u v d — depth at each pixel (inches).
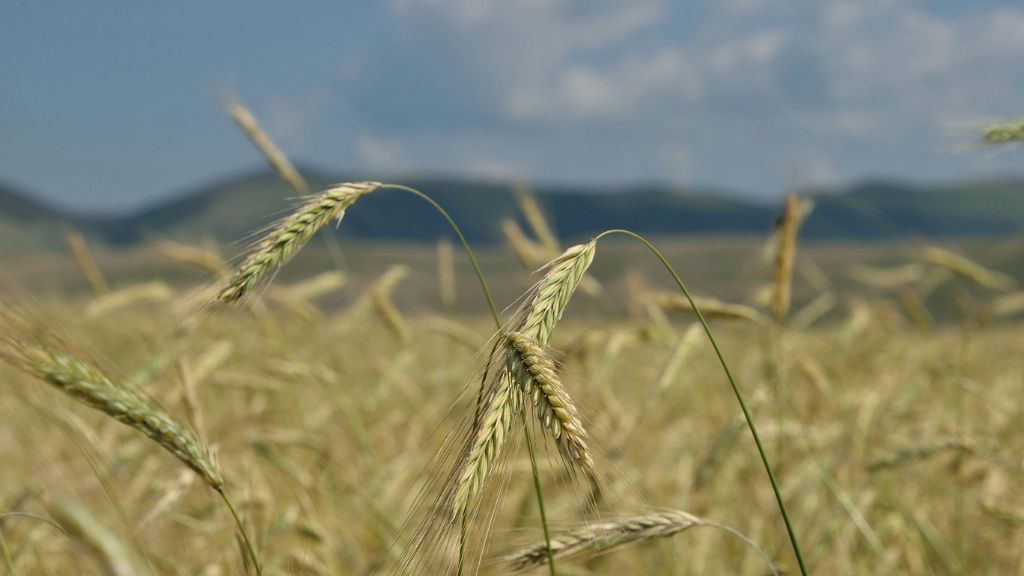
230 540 43.2
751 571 48.9
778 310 49.3
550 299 33.6
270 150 62.0
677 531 36.5
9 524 43.3
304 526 46.2
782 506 36.3
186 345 55.1
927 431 60.7
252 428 53.0
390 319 72.3
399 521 49.4
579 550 36.7
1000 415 63.9
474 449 32.4
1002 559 51.3
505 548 37.9
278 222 36.0
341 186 36.4
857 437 57.1
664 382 50.7
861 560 49.8
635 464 53.2
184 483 41.7
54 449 47.4
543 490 49.6
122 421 34.9
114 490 43.1
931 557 50.8
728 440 51.7
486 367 33.2
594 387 52.6
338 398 61.9
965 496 53.4
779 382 55.2
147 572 31.0
